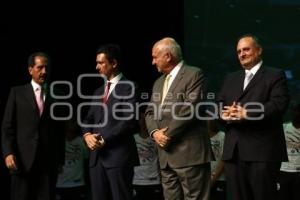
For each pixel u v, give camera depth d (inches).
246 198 163.2
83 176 243.0
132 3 288.0
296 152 229.9
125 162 183.0
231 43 282.4
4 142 193.9
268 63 277.9
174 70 178.1
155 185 238.8
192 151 171.8
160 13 287.7
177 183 177.6
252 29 280.2
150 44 288.2
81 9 287.9
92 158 186.2
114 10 288.4
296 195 230.7
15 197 193.9
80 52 287.9
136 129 185.8
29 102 195.5
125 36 288.7
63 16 287.0
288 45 275.9
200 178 172.7
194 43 286.4
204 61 284.5
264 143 159.8
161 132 172.4
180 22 287.0
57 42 286.8
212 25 284.4
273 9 277.6
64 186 239.0
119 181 182.2
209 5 284.2
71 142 241.0
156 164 239.5
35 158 192.4
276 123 161.5
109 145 183.8
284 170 230.8
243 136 161.9
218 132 228.5
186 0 286.7
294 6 276.1
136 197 240.2
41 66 196.5
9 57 282.5
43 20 285.4
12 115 195.8
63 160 201.8
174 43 179.0
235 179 164.2
